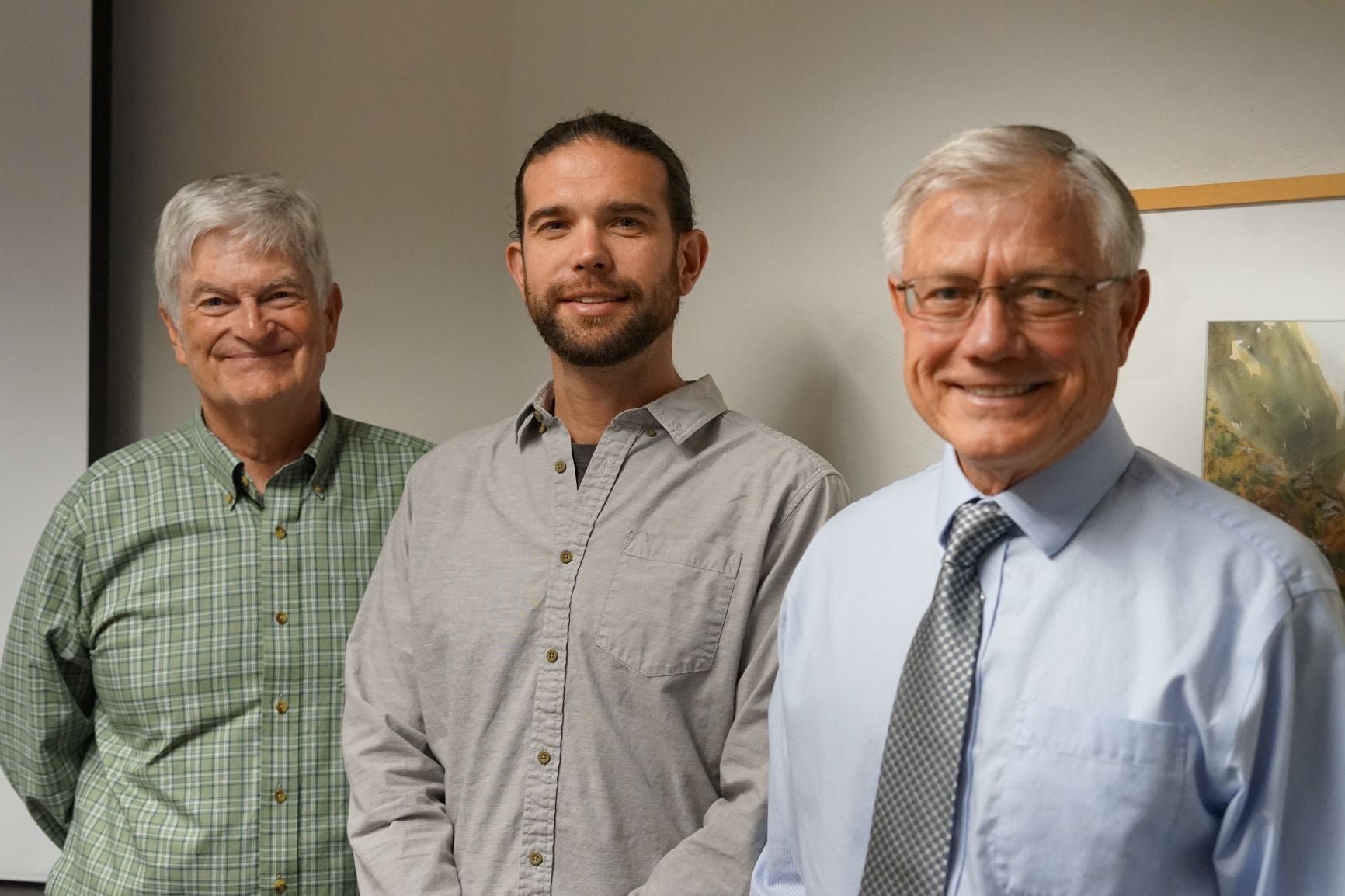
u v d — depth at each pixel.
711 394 1.56
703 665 1.42
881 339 1.66
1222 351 1.34
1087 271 0.98
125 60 2.45
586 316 1.48
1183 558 1.00
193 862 1.64
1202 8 1.37
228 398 1.66
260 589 1.71
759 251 1.85
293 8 2.38
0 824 2.31
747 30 1.85
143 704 1.69
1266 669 0.95
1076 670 1.00
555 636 1.44
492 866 1.43
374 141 2.35
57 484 2.30
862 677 1.14
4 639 2.30
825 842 1.15
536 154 1.54
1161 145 1.40
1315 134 1.29
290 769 1.68
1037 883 0.98
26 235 2.31
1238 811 0.95
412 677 1.57
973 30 1.57
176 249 1.66
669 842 1.41
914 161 1.63
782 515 1.45
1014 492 1.05
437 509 1.59
